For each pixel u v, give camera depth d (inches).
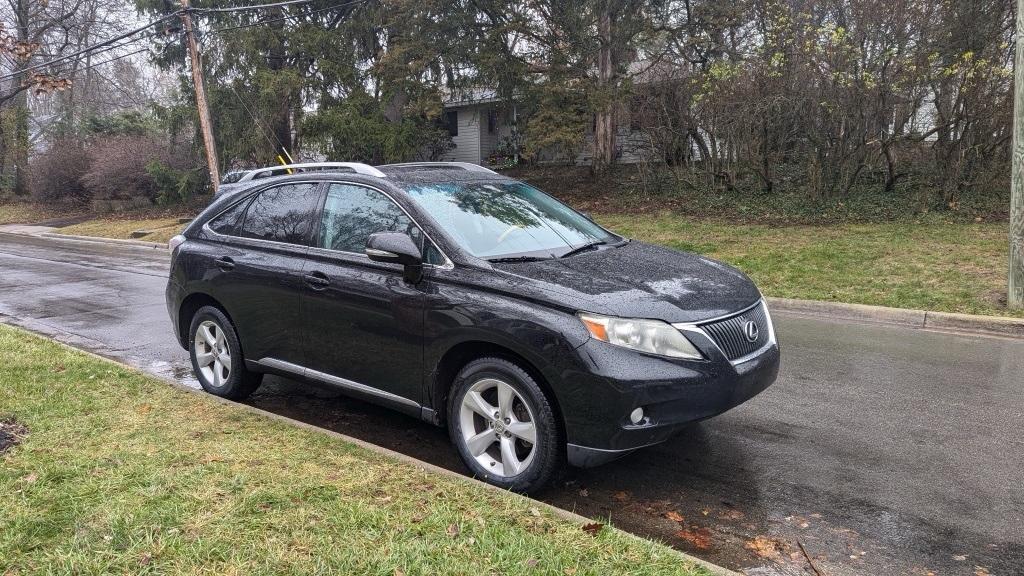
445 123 1189.7
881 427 201.2
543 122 791.7
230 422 184.2
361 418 216.7
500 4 783.1
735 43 775.1
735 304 165.6
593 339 146.6
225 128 949.2
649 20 762.2
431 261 173.0
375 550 119.5
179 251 233.3
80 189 1259.2
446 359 169.2
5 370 231.3
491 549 120.2
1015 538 140.9
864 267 427.2
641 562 117.5
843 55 563.8
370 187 191.2
